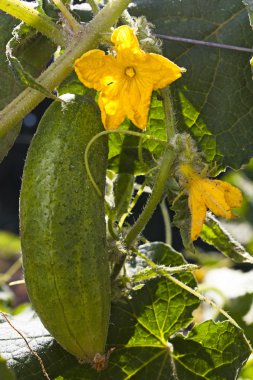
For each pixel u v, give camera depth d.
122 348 0.74
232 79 0.72
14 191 2.54
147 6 0.73
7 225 2.48
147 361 0.75
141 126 0.64
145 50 0.66
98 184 0.65
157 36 0.72
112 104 0.64
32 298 0.64
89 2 0.69
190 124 0.72
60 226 0.63
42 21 0.66
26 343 0.70
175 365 0.75
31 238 0.63
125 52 0.62
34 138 0.65
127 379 0.74
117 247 0.69
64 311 0.63
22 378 0.70
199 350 0.75
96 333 0.63
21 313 0.93
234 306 0.91
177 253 0.79
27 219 0.63
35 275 0.63
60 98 0.65
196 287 0.77
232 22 0.73
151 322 0.75
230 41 0.72
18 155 2.52
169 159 0.65
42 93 0.65
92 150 0.65
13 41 0.68
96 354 0.64
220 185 0.65
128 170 0.74
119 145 0.74
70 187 0.63
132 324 0.75
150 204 0.67
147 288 0.76
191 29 0.73
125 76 0.63
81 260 0.63
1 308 1.01
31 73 0.72
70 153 0.64
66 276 0.63
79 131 0.65
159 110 0.73
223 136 0.72
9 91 0.72
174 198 0.67
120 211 0.73
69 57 0.65
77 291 0.63
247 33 0.73
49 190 0.63
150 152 0.73
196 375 0.75
